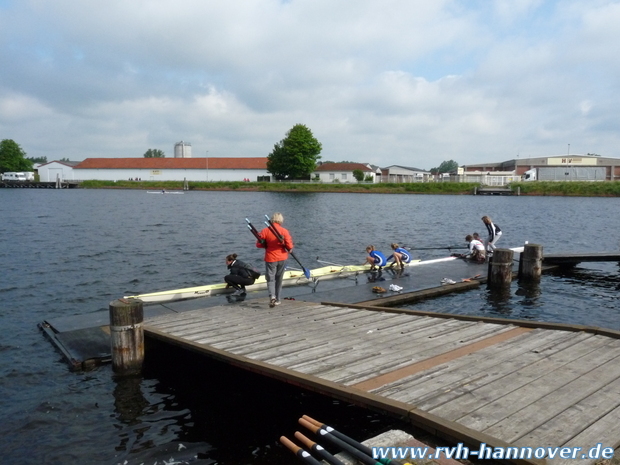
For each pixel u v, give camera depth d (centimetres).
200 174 8938
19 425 557
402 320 742
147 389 661
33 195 6212
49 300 1130
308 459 349
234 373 720
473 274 1362
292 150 8169
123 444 521
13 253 1772
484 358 527
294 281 1222
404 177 8981
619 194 6156
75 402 617
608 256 1477
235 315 842
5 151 9856
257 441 529
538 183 6662
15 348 796
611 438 347
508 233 2572
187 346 662
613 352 530
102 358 733
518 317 1009
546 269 1502
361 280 1272
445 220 3181
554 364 499
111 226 2656
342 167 8519
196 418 581
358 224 2867
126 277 1396
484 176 7962
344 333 683
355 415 585
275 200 5316
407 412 388
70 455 499
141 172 9062
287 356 579
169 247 1945
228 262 1115
